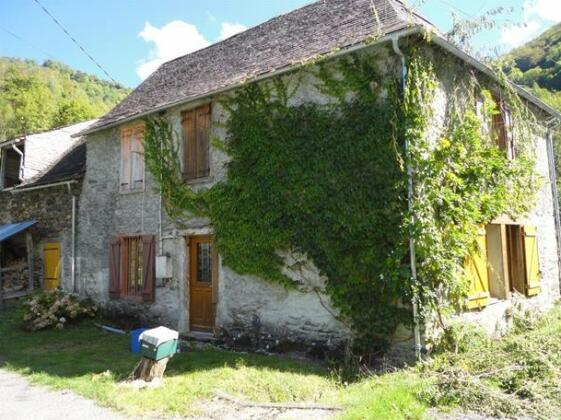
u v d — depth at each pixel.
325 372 6.21
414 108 6.52
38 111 40.34
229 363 6.71
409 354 6.32
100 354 7.61
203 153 9.09
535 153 9.44
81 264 11.92
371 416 4.22
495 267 8.37
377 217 6.54
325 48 7.54
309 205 7.23
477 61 7.46
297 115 7.58
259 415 4.60
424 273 6.32
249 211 8.04
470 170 7.21
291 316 7.57
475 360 5.66
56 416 4.71
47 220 13.16
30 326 10.02
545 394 4.55
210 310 9.03
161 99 10.57
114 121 10.74
